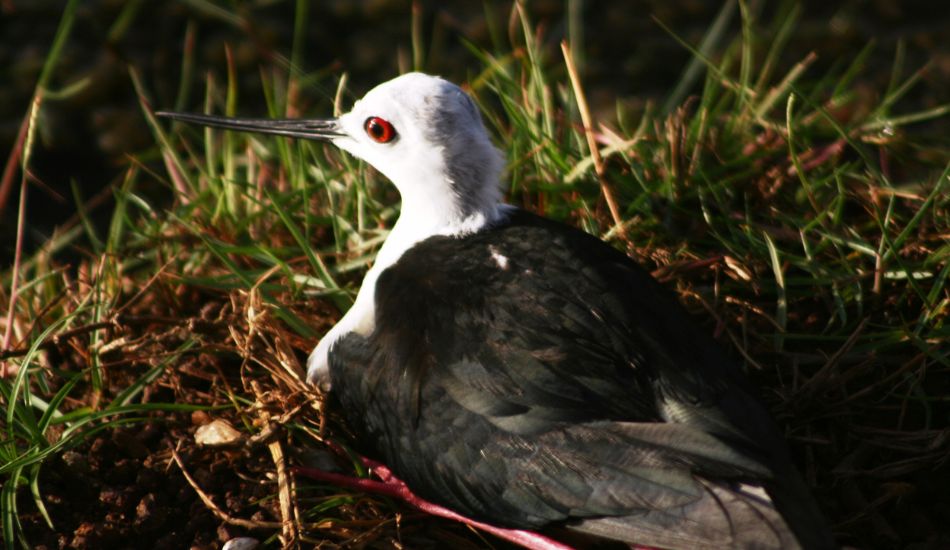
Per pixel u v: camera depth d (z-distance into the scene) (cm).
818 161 1262
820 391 1005
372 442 951
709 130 1279
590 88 1709
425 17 1855
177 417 1034
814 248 1165
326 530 938
